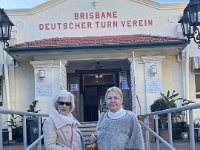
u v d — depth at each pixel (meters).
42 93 17.91
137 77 17.91
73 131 4.84
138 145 4.56
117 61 19.23
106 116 4.68
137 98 17.73
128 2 19.81
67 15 19.73
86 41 17.95
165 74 19.03
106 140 4.55
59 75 17.92
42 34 19.69
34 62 17.91
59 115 4.80
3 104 19.02
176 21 19.67
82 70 19.95
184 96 18.75
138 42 17.02
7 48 16.91
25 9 19.58
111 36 19.58
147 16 19.80
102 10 19.78
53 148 4.66
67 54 17.77
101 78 20.09
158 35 19.64
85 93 20.14
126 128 4.55
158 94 17.80
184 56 18.88
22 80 19.06
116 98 4.62
